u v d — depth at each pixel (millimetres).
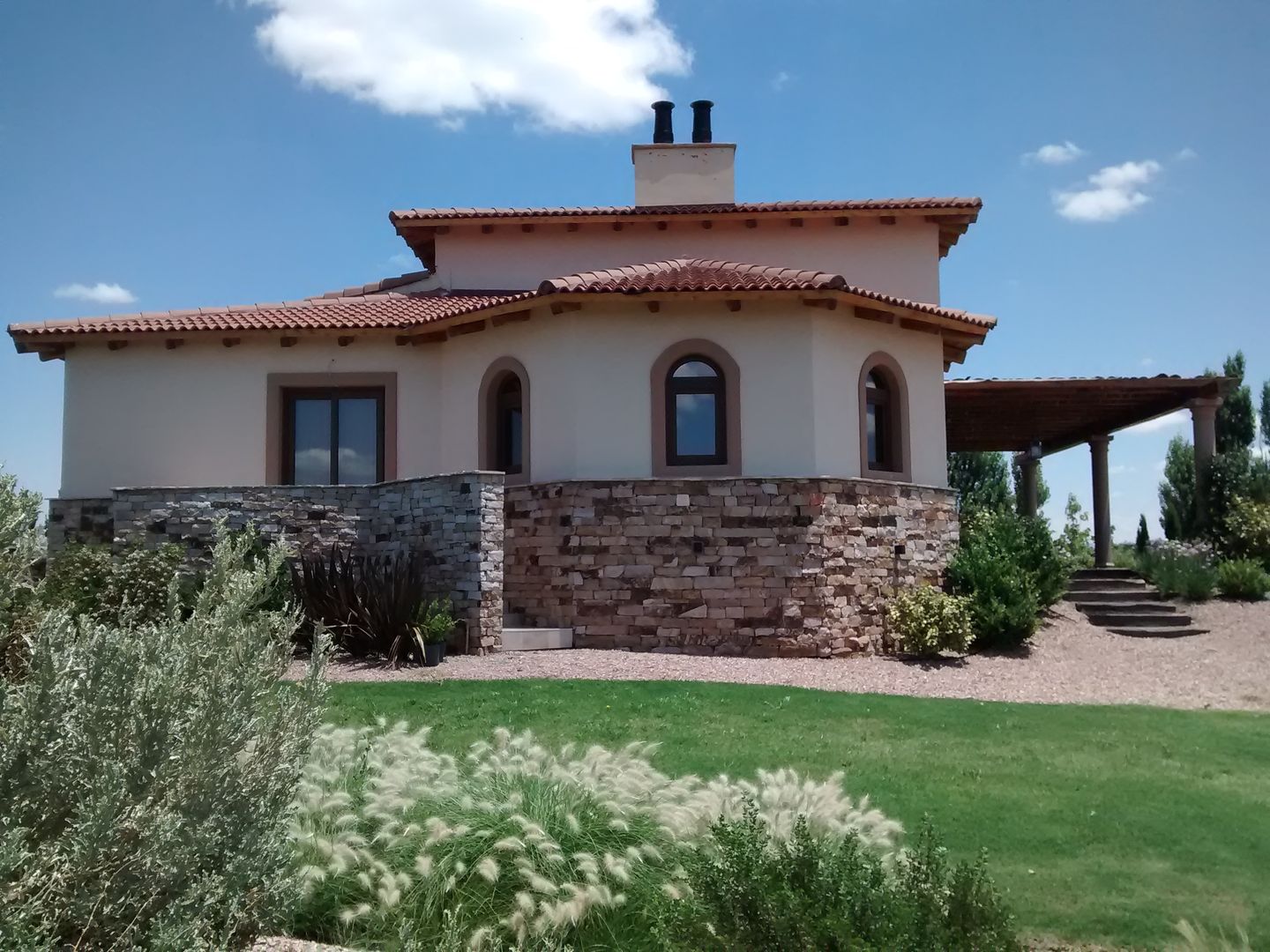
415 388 19875
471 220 22031
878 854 5816
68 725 4059
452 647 15289
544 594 17266
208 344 19859
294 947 5047
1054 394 23016
